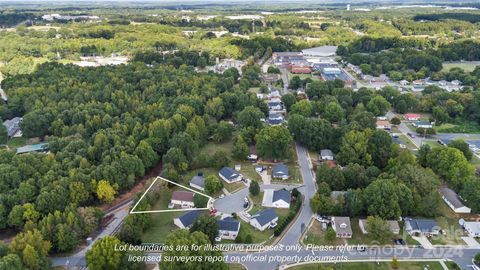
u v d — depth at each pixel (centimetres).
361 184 13750
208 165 16062
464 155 16025
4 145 18175
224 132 18512
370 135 16325
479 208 12556
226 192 14275
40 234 10556
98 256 9806
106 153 15000
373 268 10431
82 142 15725
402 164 14450
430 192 12812
